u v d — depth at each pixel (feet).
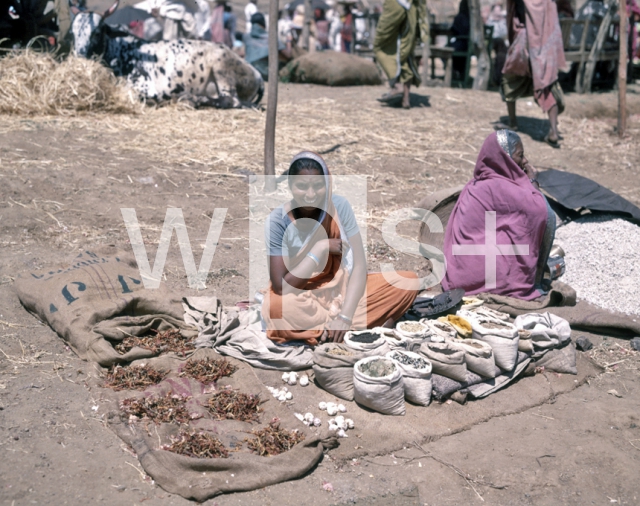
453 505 10.57
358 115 32.27
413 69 33.22
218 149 26.13
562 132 32.17
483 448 11.93
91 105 28.71
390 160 26.25
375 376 12.39
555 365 14.44
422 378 12.67
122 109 29.50
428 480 11.06
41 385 12.64
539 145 30.09
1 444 11.01
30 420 11.62
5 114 27.40
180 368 13.25
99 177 22.68
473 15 39.68
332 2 60.13
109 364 13.19
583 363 14.80
